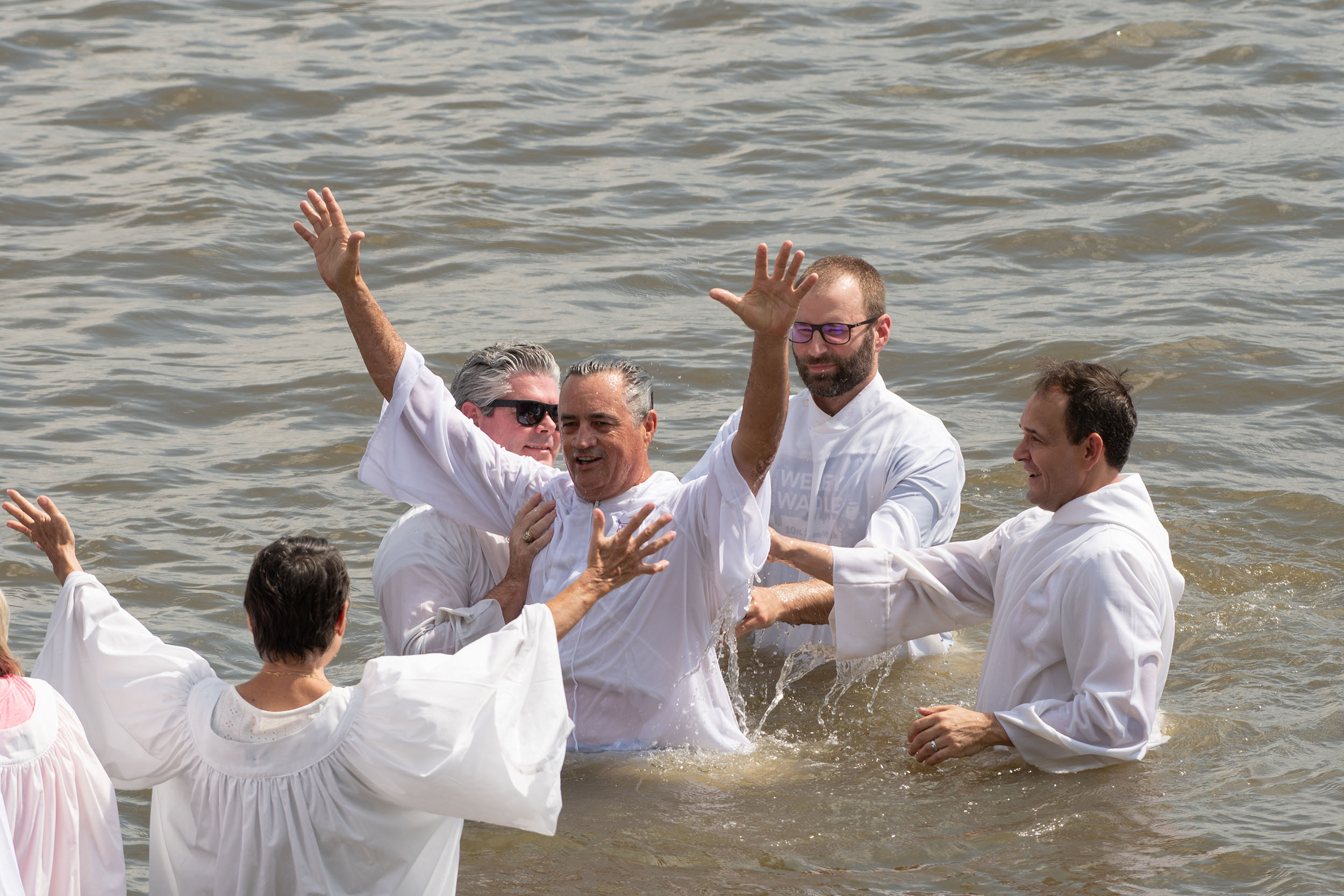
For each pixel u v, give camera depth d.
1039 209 30.33
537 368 13.11
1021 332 23.73
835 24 45.50
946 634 14.73
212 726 8.55
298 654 8.54
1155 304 24.89
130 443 19.91
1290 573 16.11
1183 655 14.23
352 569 16.41
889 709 13.30
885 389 14.21
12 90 38.78
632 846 10.62
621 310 25.44
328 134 35.97
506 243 28.92
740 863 10.38
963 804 11.21
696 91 39.62
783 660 14.27
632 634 12.07
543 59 42.41
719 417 20.78
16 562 16.14
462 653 8.78
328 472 19.14
